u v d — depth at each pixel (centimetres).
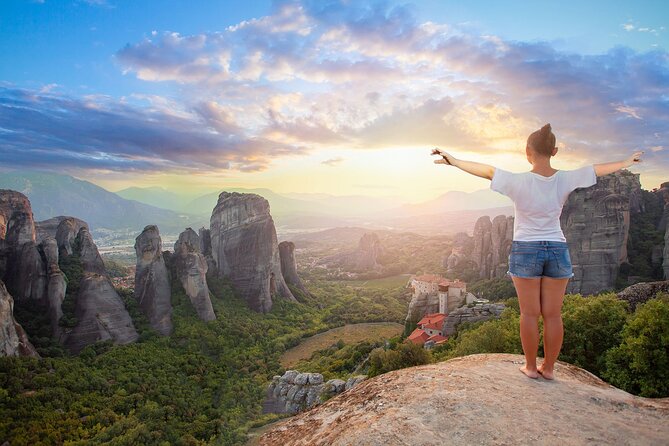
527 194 621
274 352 8725
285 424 659
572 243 9331
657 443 452
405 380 647
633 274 8875
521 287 639
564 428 479
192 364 7075
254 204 11888
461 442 450
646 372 1622
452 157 681
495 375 654
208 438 5075
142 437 4538
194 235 11481
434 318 8212
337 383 5500
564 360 2061
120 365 6278
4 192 7612
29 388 4900
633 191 10875
